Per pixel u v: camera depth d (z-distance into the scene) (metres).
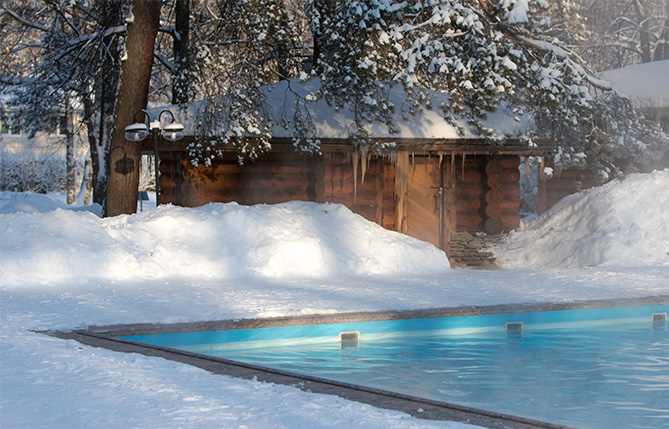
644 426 4.45
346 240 13.34
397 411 4.12
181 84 15.76
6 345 5.88
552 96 14.56
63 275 10.70
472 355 6.97
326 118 16.30
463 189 17.61
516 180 17.61
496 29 15.35
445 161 17.38
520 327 8.52
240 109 15.19
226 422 3.72
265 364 6.49
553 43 15.99
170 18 22.81
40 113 25.53
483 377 5.97
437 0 14.08
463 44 14.53
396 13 14.48
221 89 15.78
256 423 3.72
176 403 4.11
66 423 3.64
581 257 14.66
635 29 34.19
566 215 16.33
